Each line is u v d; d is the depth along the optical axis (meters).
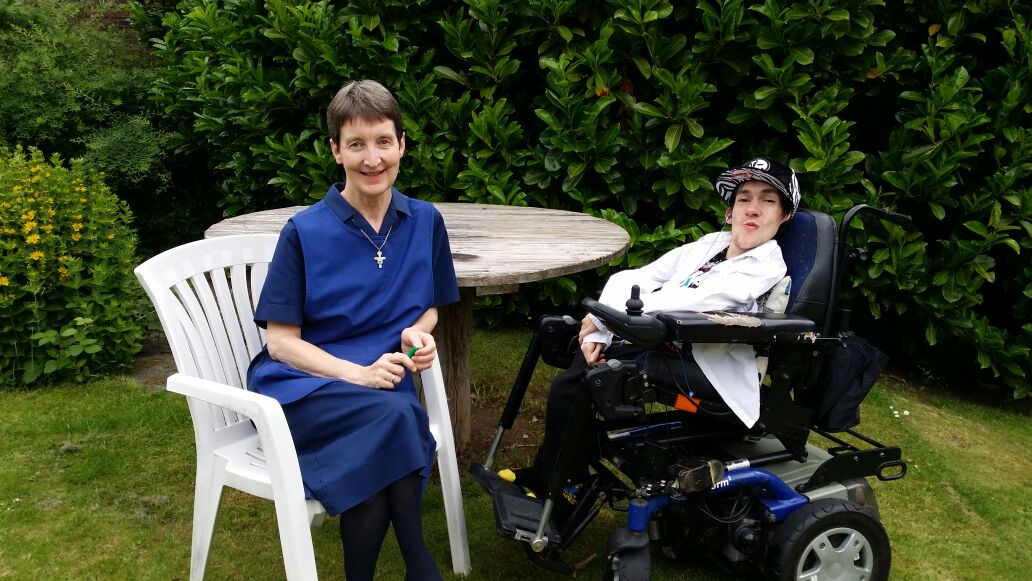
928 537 2.69
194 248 2.20
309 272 2.00
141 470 2.95
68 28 6.17
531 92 4.61
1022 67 3.72
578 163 4.11
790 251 2.33
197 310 2.15
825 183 3.87
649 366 2.20
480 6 4.00
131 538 2.50
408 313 2.11
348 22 4.23
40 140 5.55
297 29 4.23
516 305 4.52
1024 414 3.97
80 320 3.68
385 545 2.50
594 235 2.94
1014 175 3.66
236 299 2.33
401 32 4.39
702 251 2.57
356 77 4.25
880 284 3.90
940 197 3.82
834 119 3.75
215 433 2.07
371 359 2.04
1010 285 3.97
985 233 3.72
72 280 3.72
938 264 3.91
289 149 4.27
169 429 3.30
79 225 3.75
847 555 2.16
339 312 2.03
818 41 3.89
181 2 5.62
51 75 5.59
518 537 2.04
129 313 3.93
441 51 4.52
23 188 3.67
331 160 4.23
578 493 2.28
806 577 2.15
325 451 1.89
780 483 2.18
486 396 3.78
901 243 3.84
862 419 3.67
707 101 4.14
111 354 3.87
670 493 2.09
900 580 2.43
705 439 2.31
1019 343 3.94
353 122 1.97
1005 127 3.75
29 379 3.62
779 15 3.79
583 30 4.25
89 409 3.44
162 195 5.96
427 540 2.56
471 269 2.35
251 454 2.06
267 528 2.61
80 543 2.46
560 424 2.31
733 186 2.47
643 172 4.23
